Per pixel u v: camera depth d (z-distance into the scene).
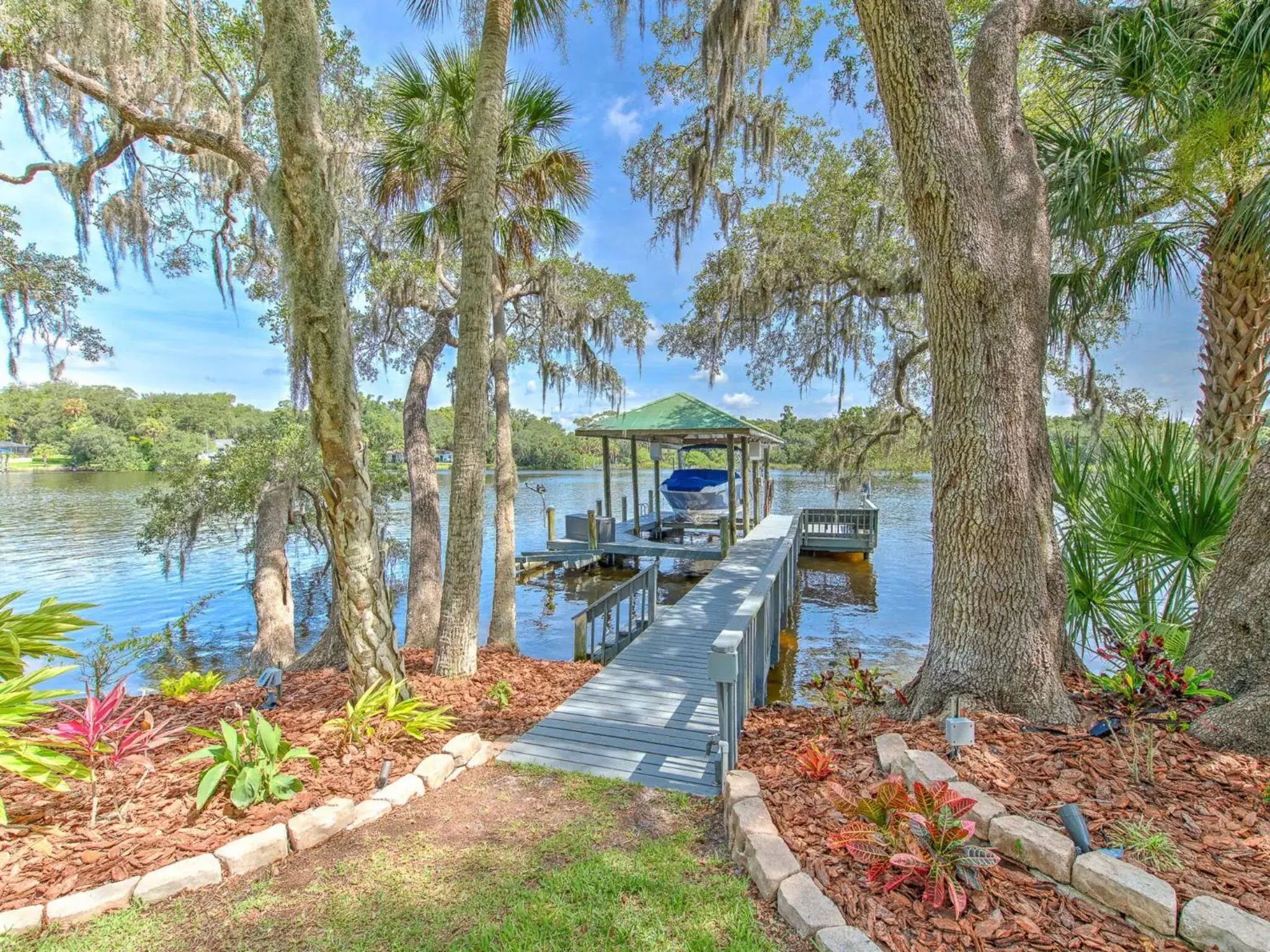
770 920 1.99
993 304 2.99
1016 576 2.98
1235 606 2.72
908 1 2.87
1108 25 3.64
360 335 9.77
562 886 2.27
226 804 2.68
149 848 2.39
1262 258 3.92
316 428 3.44
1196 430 4.29
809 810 2.46
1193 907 1.60
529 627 9.40
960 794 2.23
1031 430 3.25
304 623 10.48
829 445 14.65
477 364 5.02
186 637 9.64
